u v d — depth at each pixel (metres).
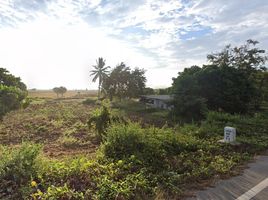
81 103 56.72
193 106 26.91
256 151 11.58
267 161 9.94
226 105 29.64
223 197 6.37
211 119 19.98
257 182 7.46
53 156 11.62
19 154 7.33
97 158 9.08
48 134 19.05
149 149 9.55
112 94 57.72
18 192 6.05
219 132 15.23
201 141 12.06
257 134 15.62
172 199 6.21
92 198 5.86
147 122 25.45
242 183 7.37
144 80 58.56
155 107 45.19
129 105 48.22
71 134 18.30
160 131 12.12
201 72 30.09
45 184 6.48
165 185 6.91
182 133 13.86
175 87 29.47
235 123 19.02
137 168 8.03
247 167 9.02
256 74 41.97
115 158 8.99
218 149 11.23
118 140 9.85
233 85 29.89
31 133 19.41
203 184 7.21
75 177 6.99
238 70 32.41
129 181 6.81
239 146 12.08
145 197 6.21
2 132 19.64
